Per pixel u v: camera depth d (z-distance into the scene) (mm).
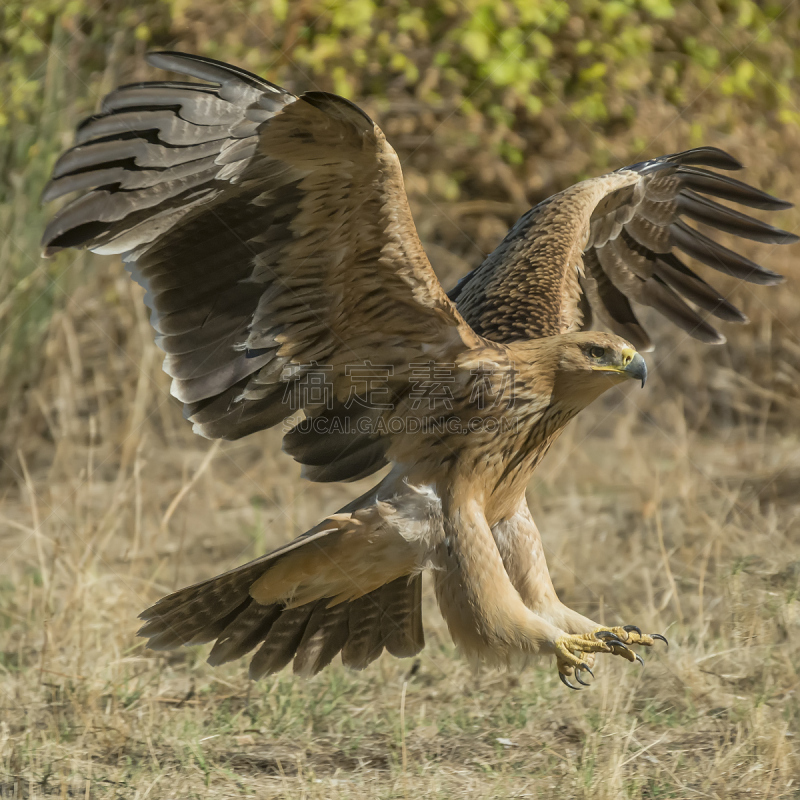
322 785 8844
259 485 17641
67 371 18656
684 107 21422
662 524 14898
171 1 19719
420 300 9141
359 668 10211
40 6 19562
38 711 10305
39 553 12875
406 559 9562
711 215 12625
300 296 9266
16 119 18844
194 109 8344
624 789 8594
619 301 12992
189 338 9289
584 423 19922
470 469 9617
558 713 10375
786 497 15789
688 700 10289
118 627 11859
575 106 21016
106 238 8727
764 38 21844
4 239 18203
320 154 8422
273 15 20172
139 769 9148
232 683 11023
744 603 11312
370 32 20516
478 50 20484
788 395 19953
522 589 10062
